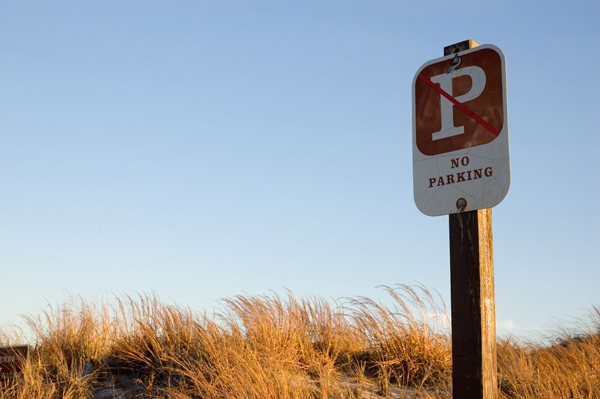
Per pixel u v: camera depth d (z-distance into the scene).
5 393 6.08
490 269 4.05
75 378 6.61
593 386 7.77
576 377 8.09
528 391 7.55
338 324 8.48
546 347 9.80
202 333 7.32
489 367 3.93
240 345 7.02
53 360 7.27
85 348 7.63
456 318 4.01
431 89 4.27
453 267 4.05
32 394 6.09
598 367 8.30
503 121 3.93
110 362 7.23
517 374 7.96
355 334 8.40
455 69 4.18
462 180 4.05
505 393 7.63
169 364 6.86
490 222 4.13
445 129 4.16
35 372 6.64
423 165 4.22
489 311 3.99
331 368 7.32
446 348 8.02
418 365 7.59
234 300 7.92
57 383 6.54
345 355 8.07
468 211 4.02
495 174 3.91
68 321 7.97
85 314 8.05
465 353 3.95
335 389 6.70
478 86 4.07
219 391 6.17
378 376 7.47
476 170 3.99
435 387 7.26
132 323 7.78
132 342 7.43
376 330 8.19
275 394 6.07
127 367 7.07
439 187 4.14
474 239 3.98
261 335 7.46
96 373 6.93
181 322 7.57
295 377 6.77
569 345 9.57
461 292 4.01
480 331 3.91
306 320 8.46
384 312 8.27
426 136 4.24
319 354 7.77
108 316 7.98
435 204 4.14
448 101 4.18
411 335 7.84
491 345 3.98
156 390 6.47
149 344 7.34
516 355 8.77
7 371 6.48
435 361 7.71
